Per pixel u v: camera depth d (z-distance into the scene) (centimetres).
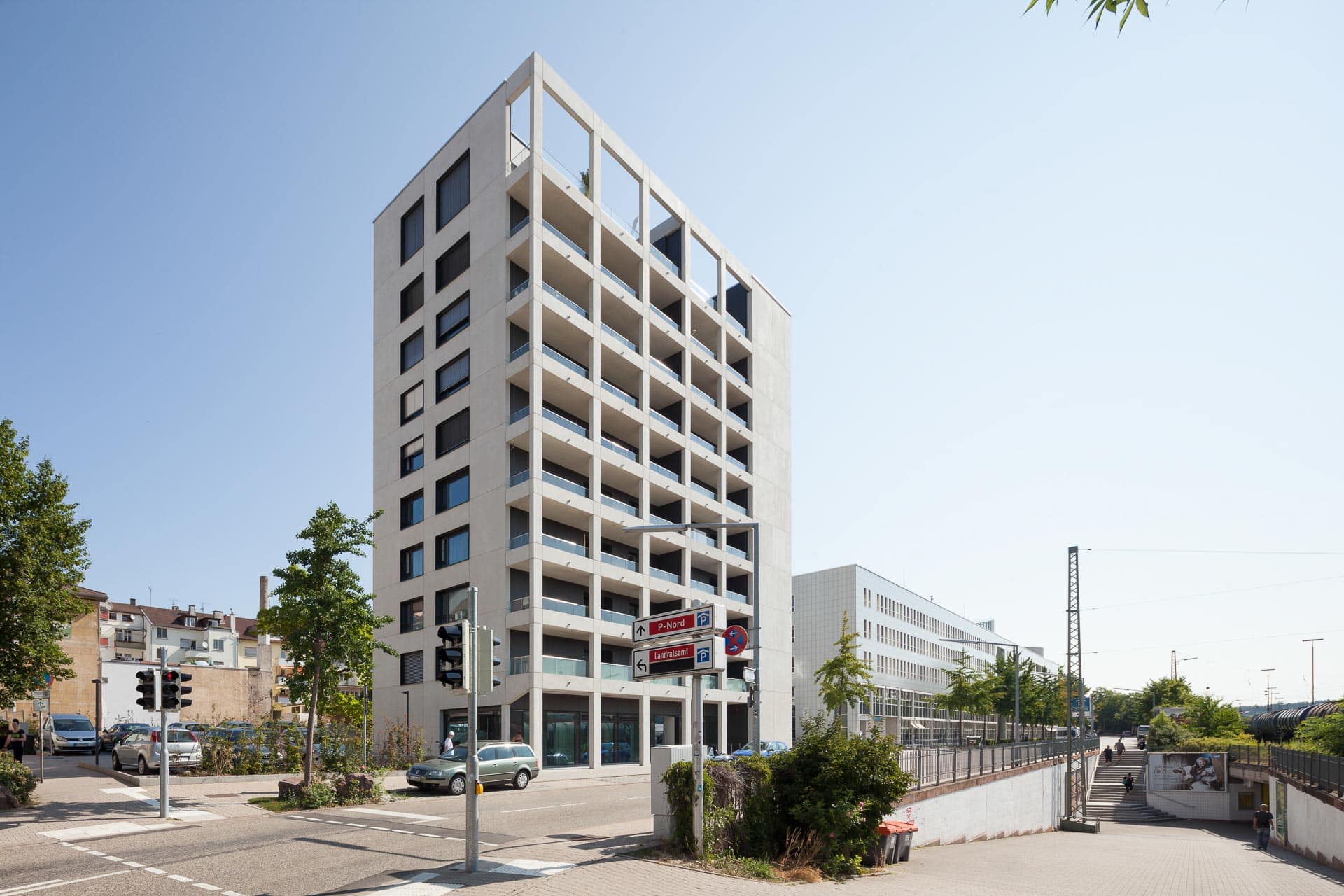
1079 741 5984
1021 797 4084
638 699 4531
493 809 2231
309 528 2333
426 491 4588
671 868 1440
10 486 2161
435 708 4269
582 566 4147
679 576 4947
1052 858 2872
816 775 1920
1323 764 3297
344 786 2314
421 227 4991
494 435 4150
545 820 2008
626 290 4756
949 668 10756
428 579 4466
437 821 1980
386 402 5053
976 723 11181
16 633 2091
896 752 1984
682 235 5497
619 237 4747
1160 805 5962
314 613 2280
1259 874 2794
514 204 4406
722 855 1597
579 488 4247
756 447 5950
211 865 1411
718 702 5069
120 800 2264
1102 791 6675
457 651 1358
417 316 4878
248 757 2883
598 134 4669
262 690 6412
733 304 6222
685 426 5169
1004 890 1803
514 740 3859
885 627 8806
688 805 1633
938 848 2836
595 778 3566
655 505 5153
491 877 1305
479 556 4128
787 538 6184
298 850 1557
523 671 3847
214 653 9106
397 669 4584
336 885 1253
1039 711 9300
